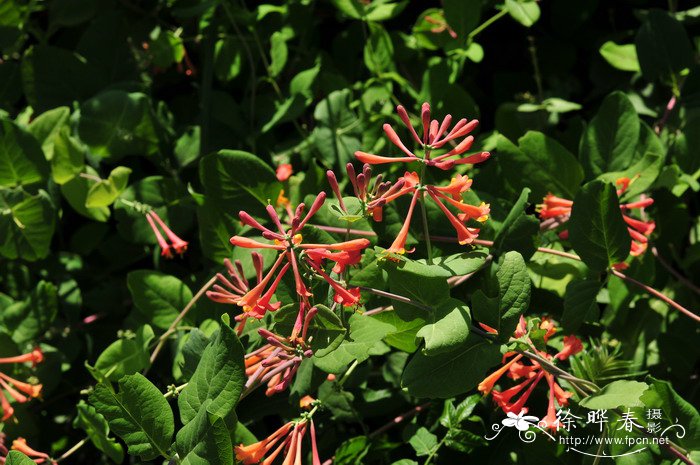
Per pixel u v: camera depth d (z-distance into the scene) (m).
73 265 1.54
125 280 1.56
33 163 1.47
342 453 1.36
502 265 1.26
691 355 1.41
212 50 1.51
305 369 1.34
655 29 1.48
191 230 1.53
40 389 1.43
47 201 1.46
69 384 1.52
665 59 1.48
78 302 1.51
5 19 1.57
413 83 1.57
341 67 1.58
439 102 1.50
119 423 1.24
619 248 1.31
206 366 1.23
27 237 1.47
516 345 1.26
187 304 1.43
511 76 1.59
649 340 1.43
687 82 1.48
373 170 1.48
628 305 1.41
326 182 1.45
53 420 1.51
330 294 1.26
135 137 1.49
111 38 1.56
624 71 1.56
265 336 1.23
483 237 1.35
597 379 1.31
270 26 1.56
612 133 1.41
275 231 1.39
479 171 1.46
